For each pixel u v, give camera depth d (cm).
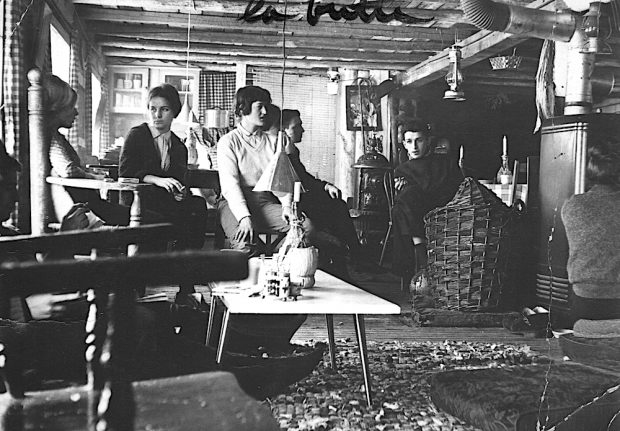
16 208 410
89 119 863
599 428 238
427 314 493
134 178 413
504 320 485
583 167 484
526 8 555
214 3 759
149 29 892
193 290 351
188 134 801
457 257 516
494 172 1151
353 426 264
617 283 300
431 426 265
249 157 468
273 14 796
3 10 462
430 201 663
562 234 486
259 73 1189
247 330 356
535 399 253
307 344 398
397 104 1139
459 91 830
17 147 434
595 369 294
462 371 303
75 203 389
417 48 959
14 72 455
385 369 353
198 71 1130
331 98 1228
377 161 964
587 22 539
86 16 813
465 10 553
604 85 556
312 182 615
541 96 610
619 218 301
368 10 774
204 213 421
